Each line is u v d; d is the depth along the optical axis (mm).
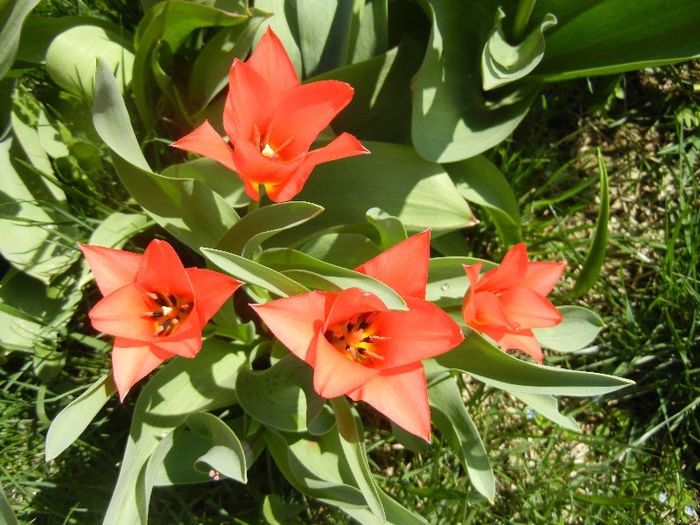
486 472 366
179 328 297
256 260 366
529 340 351
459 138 436
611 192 584
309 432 362
